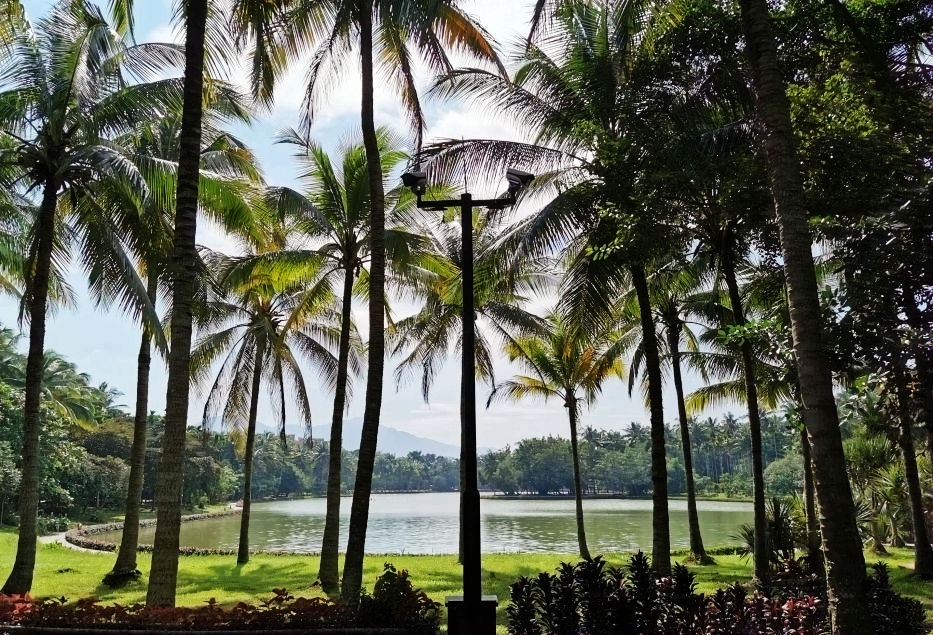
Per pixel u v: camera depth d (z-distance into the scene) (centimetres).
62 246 1357
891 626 611
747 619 635
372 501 11431
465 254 734
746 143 891
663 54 985
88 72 1148
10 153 1171
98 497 4772
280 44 1125
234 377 2036
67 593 1303
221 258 1720
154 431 5650
